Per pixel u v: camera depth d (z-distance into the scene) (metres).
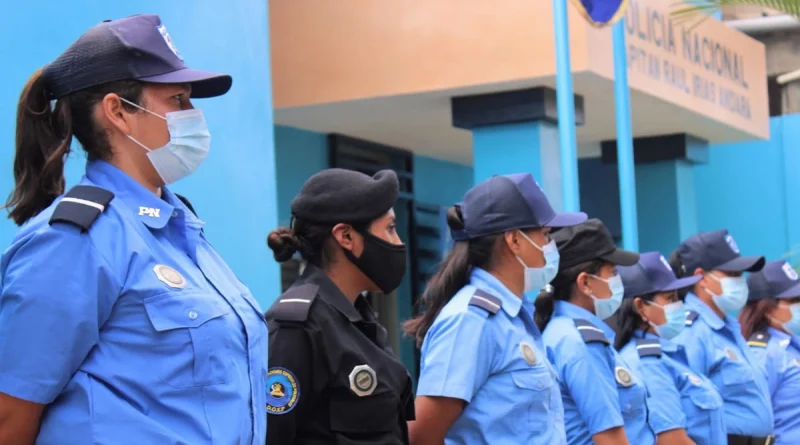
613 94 8.69
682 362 5.42
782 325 7.18
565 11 6.31
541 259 3.84
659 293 5.36
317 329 3.03
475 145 8.59
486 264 3.83
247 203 5.59
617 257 4.47
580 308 4.44
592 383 4.07
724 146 13.24
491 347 3.61
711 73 10.23
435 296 3.85
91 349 2.23
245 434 2.36
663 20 9.18
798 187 12.88
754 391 5.97
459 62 8.09
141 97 2.40
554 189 8.52
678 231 11.30
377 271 3.23
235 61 5.57
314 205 3.22
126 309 2.26
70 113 2.41
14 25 4.36
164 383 2.26
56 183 2.42
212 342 2.32
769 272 7.17
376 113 8.97
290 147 9.43
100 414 2.20
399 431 3.17
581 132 10.78
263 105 5.79
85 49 2.39
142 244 2.31
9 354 2.16
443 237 11.62
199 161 2.50
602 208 12.70
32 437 2.21
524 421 3.61
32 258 2.20
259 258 5.67
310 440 3.01
